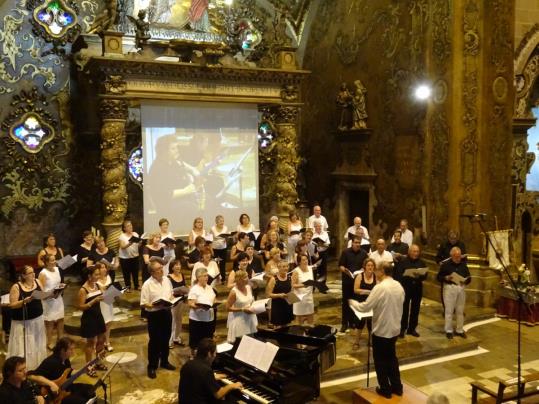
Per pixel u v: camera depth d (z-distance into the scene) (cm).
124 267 1317
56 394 645
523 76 1442
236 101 1523
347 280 1096
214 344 641
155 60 1380
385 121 1582
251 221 1642
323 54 1853
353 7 1702
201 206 1567
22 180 1556
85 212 1627
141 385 866
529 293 1219
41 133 1573
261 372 667
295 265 1153
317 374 704
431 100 1409
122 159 1402
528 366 980
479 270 1322
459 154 1345
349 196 1761
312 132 1922
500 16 1324
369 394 790
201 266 1001
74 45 1574
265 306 887
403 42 1499
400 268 1091
